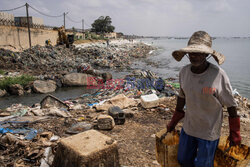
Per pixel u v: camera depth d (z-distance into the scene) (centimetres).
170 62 2933
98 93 1065
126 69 2275
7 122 477
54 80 1466
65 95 1202
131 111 552
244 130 451
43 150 319
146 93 943
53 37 3303
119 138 407
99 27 8731
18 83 1295
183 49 171
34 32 2727
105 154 229
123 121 489
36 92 1253
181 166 208
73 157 221
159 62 2917
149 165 310
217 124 185
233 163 184
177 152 214
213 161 192
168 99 701
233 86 1548
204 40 178
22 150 323
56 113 539
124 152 350
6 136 356
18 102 1073
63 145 237
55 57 2395
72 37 3306
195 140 196
